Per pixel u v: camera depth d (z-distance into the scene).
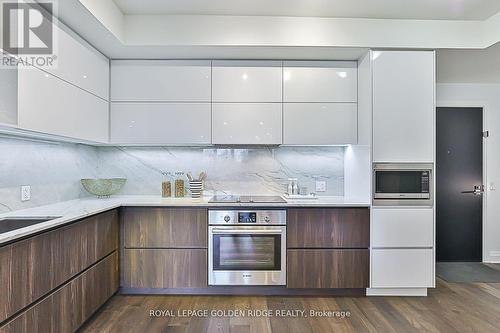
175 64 3.29
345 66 3.34
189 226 3.06
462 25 3.07
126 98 3.27
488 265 4.20
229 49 3.06
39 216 2.24
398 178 3.09
